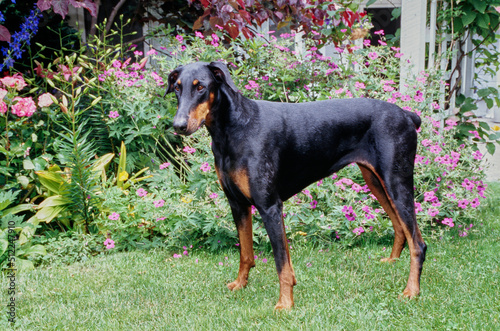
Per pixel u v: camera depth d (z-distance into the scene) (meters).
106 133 4.90
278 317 2.52
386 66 4.76
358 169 4.17
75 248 3.88
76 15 6.46
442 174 4.17
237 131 2.63
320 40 5.15
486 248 3.64
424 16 4.51
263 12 4.79
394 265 3.35
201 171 4.10
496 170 7.20
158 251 3.99
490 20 4.84
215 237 3.92
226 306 2.75
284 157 2.77
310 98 4.83
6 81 4.02
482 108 13.70
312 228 3.96
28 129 4.51
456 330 2.29
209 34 4.83
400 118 2.85
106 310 2.73
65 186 4.00
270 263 3.56
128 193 4.34
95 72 4.90
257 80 5.04
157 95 4.98
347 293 2.85
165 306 2.78
